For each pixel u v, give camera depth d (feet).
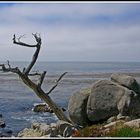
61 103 169.27
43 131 64.23
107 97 76.28
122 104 73.97
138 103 74.79
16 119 124.98
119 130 51.11
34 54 83.97
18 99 192.85
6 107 158.61
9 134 89.81
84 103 78.48
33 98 198.29
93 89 77.71
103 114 75.97
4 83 339.36
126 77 79.97
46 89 258.78
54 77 438.40
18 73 83.30
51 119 124.98
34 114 136.98
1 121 111.14
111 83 77.66
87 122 78.38
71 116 80.18
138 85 79.56
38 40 83.92
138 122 56.54
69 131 59.93
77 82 341.82
